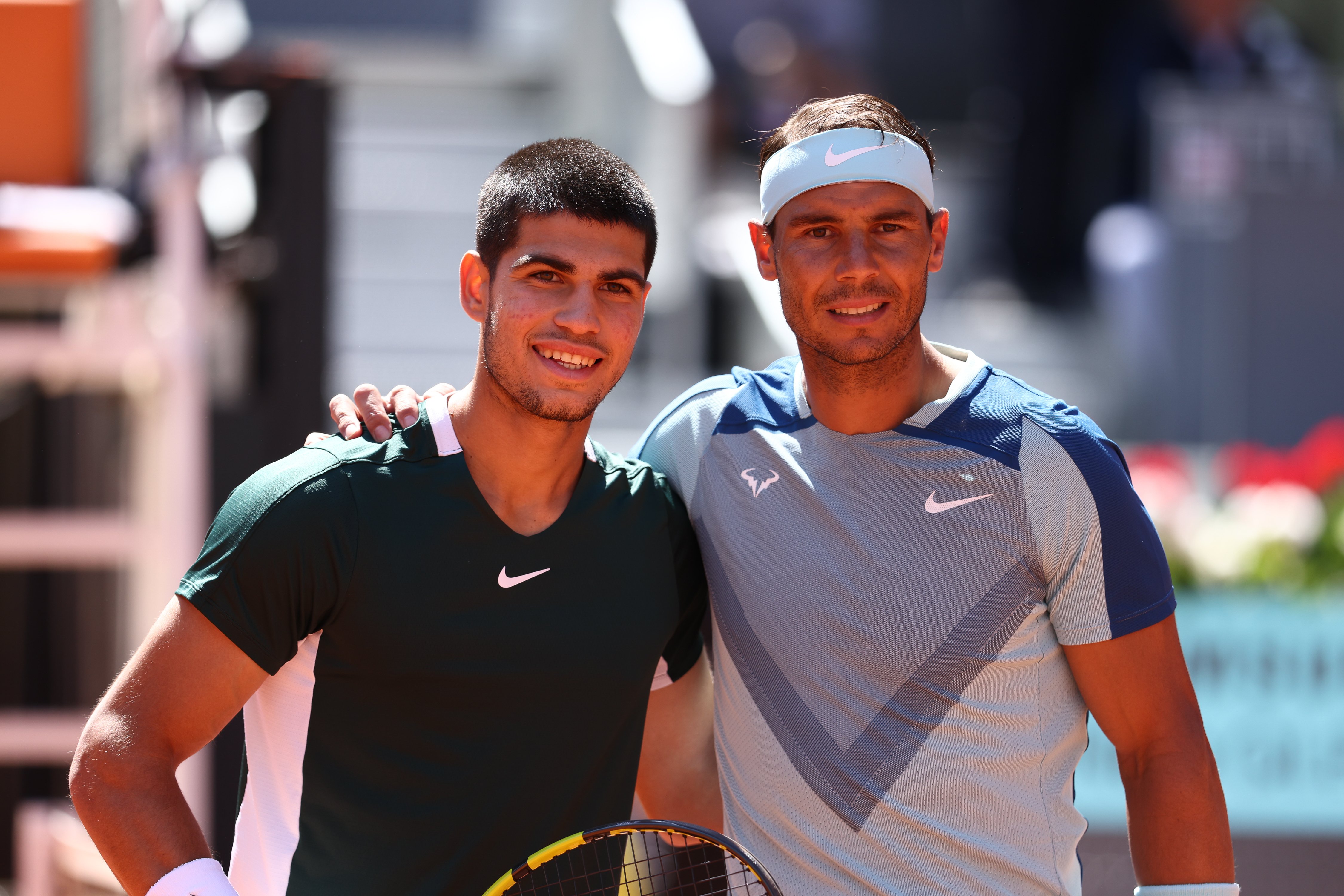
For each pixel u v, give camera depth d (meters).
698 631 9.85
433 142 32.09
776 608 9.16
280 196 15.88
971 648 8.85
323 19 35.34
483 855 8.62
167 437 16.36
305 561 8.34
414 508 8.61
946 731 8.89
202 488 16.14
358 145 31.47
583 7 32.16
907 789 8.90
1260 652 17.11
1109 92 32.31
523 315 8.56
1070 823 9.20
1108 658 8.87
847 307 8.85
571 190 8.66
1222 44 32.06
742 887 9.25
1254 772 16.97
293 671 8.78
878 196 8.86
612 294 8.84
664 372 28.48
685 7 33.72
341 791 8.62
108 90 18.77
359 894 8.56
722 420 9.75
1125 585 8.76
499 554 8.70
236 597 8.30
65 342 16.69
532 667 8.64
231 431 16.23
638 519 9.27
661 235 29.09
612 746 9.09
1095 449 8.85
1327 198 27.45
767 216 9.29
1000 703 8.93
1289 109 30.78
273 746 8.89
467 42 35.62
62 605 19.75
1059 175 33.50
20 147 17.11
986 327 31.80
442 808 8.55
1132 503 8.82
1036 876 8.95
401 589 8.46
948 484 8.93
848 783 8.97
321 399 16.08
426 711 8.55
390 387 25.75
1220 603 17.14
